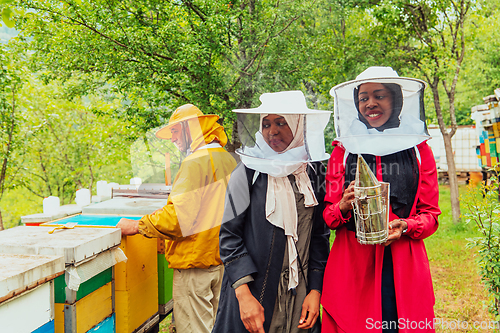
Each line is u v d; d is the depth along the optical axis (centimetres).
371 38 744
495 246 259
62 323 172
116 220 225
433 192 163
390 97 155
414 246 158
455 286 433
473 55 981
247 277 151
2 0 239
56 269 153
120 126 608
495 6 767
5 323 131
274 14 545
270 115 155
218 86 548
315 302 162
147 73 565
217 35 544
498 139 597
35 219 223
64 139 1028
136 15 615
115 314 214
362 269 159
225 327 160
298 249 161
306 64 567
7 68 752
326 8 637
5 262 147
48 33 713
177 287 230
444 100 1288
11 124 827
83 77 775
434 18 744
